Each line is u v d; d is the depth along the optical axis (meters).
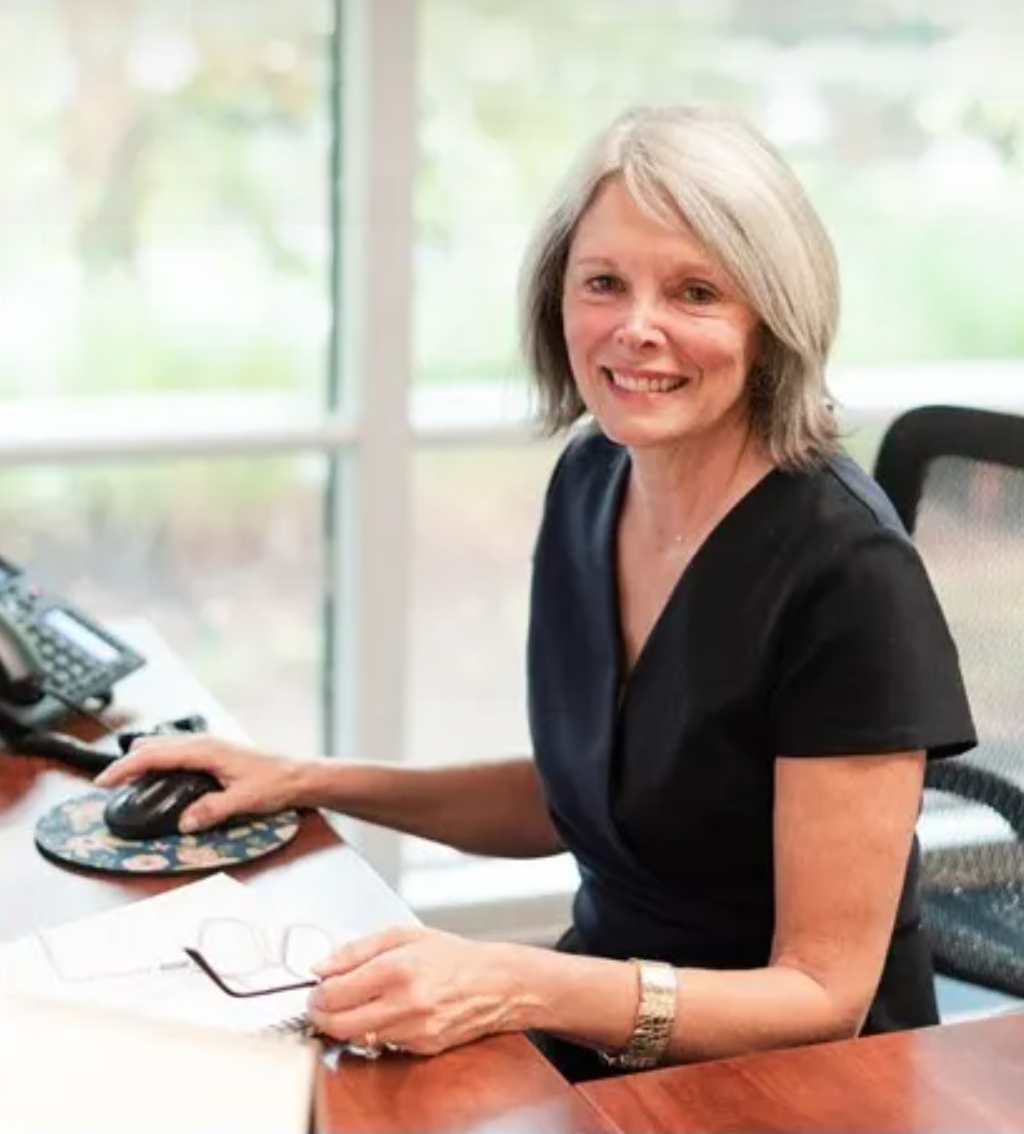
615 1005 1.86
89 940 1.90
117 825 2.17
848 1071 1.74
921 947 2.26
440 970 1.77
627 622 2.26
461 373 4.02
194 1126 1.55
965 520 2.46
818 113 4.05
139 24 3.68
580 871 2.38
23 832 2.19
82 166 3.72
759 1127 1.65
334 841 2.21
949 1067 1.75
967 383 4.29
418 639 4.17
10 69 3.63
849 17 4.01
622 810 2.20
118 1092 1.59
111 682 2.58
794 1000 1.93
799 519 2.09
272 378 3.95
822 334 2.10
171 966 1.86
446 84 3.84
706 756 2.12
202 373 3.90
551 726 2.33
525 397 2.42
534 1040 2.31
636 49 3.92
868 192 4.13
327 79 3.81
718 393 2.09
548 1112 1.66
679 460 2.17
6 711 2.44
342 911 2.01
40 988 1.80
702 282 2.05
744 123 2.11
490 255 3.96
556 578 2.37
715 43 3.96
